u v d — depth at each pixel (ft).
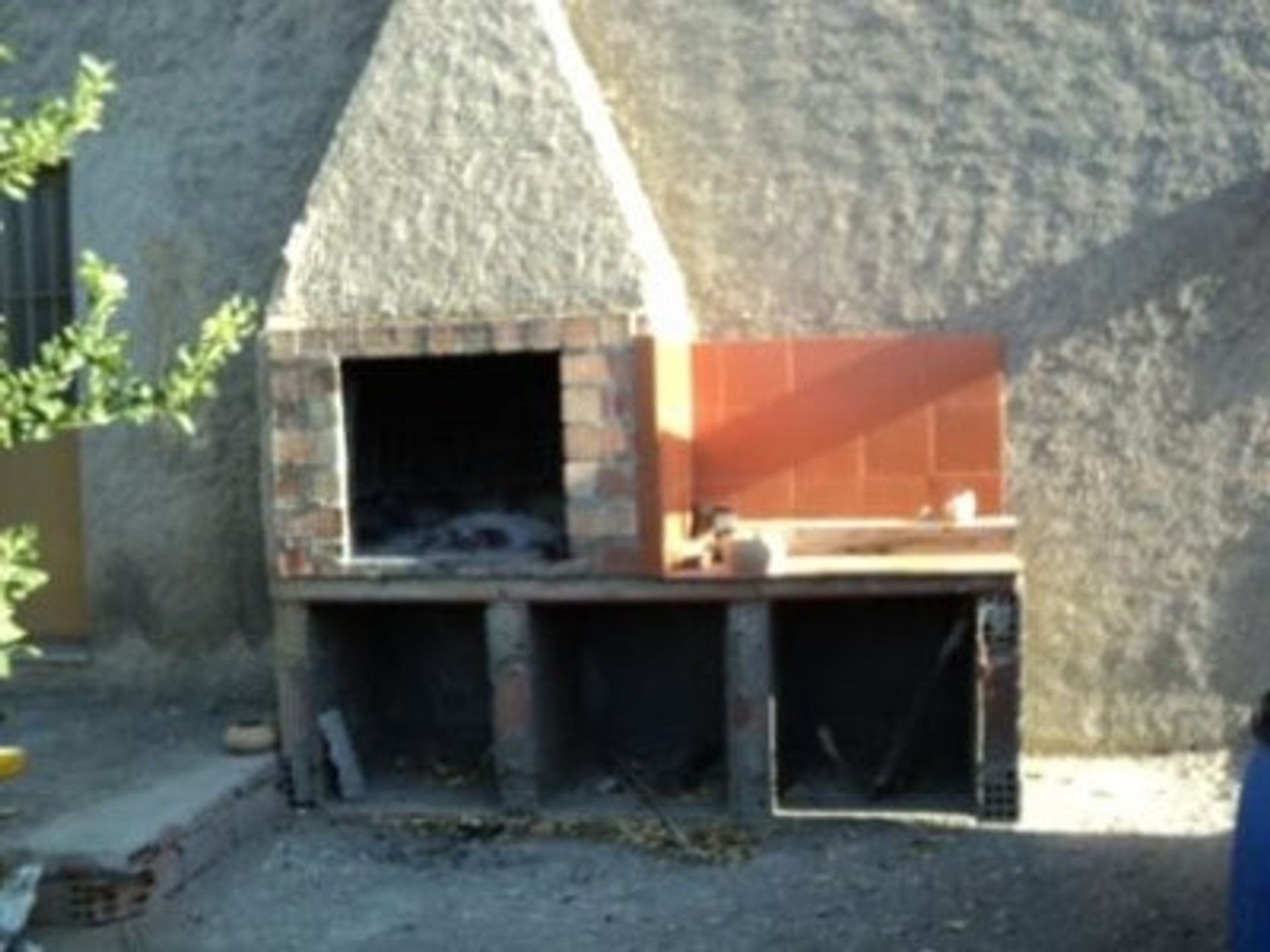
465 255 10.41
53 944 8.51
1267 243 10.88
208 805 9.61
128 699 12.73
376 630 11.77
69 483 13.08
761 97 11.43
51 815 9.42
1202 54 10.88
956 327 11.26
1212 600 11.12
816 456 11.26
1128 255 11.03
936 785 10.81
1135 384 11.09
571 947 8.38
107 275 7.26
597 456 10.21
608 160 10.50
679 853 9.75
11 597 7.34
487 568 10.37
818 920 8.63
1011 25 11.10
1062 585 11.26
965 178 11.21
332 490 10.51
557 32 10.69
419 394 11.95
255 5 12.20
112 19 12.44
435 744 11.80
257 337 11.26
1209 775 10.78
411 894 9.21
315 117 12.12
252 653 12.51
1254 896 6.52
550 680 10.84
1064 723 11.34
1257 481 11.01
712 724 11.51
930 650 11.27
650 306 10.24
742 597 10.11
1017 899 8.78
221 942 8.55
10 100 10.16
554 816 10.44
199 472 12.51
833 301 11.41
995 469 11.13
